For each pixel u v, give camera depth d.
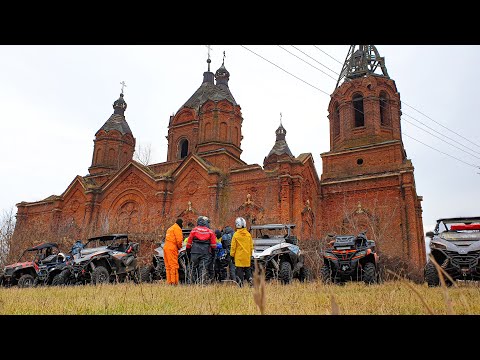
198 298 5.56
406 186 27.39
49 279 15.85
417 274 18.39
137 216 31.59
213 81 43.84
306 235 26.42
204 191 29.45
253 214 27.16
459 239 10.84
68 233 30.66
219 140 33.03
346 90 32.81
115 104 45.62
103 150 41.78
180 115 38.53
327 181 30.92
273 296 5.41
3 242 25.53
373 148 30.19
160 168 34.50
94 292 7.11
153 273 14.93
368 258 12.65
